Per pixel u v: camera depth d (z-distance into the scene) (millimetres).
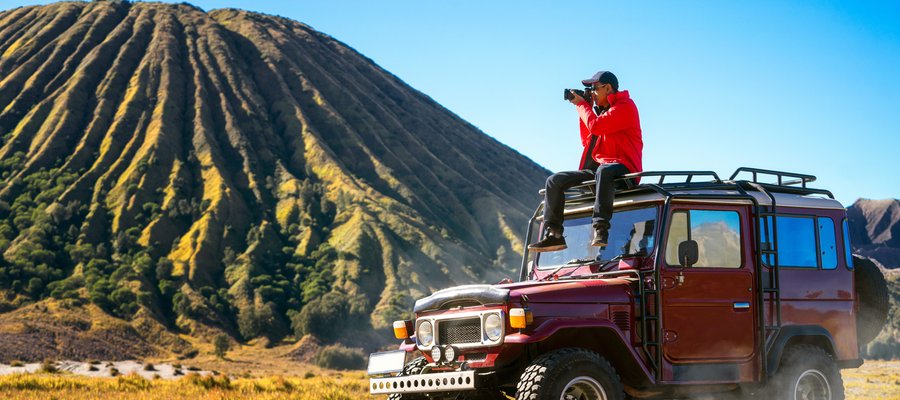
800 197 8742
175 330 160500
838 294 8797
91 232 189875
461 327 7410
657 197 7812
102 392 21297
